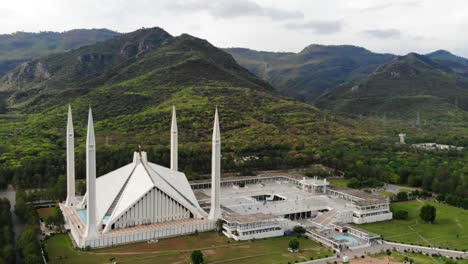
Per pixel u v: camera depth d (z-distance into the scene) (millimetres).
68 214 170500
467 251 153500
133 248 148000
